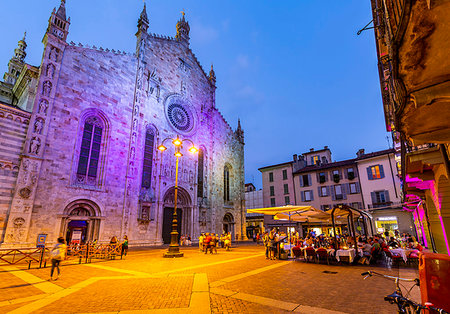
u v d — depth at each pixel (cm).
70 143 2248
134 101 2888
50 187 2053
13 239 1786
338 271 1112
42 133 2061
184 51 3938
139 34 3200
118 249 1766
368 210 3509
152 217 2816
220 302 650
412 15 282
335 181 3981
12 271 1139
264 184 4884
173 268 1199
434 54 340
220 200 4072
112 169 2530
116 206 2489
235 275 1012
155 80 3278
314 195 4184
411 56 350
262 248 2556
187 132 3653
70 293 751
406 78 400
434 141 574
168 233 3091
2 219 1778
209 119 4197
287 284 850
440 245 1255
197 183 3572
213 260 1503
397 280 430
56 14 2342
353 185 3806
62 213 2089
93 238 2283
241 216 4559
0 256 1246
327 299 672
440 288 374
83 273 1086
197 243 3244
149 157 3005
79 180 2292
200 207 3584
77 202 2214
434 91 404
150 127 3080
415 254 1309
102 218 2348
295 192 4419
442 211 930
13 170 1883
